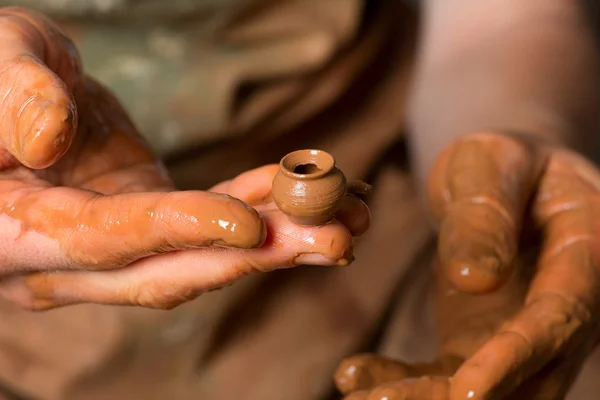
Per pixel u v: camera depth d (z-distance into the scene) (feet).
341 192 1.62
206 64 2.78
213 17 2.76
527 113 2.50
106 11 2.68
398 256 3.08
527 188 2.06
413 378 1.78
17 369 2.83
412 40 3.38
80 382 2.81
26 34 1.79
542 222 2.08
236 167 2.94
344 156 3.12
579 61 2.81
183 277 1.70
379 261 3.06
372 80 3.23
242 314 2.90
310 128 3.10
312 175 1.61
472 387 1.74
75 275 1.77
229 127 2.80
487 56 2.82
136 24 2.73
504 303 2.01
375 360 1.84
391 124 3.22
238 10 2.77
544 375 1.88
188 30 2.77
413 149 2.97
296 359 2.88
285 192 1.62
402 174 3.32
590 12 3.43
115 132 1.93
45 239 1.71
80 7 2.68
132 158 1.93
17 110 1.64
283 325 2.91
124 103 2.77
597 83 2.82
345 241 1.64
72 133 1.64
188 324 2.79
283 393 2.84
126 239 1.65
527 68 2.70
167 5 2.69
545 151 2.14
